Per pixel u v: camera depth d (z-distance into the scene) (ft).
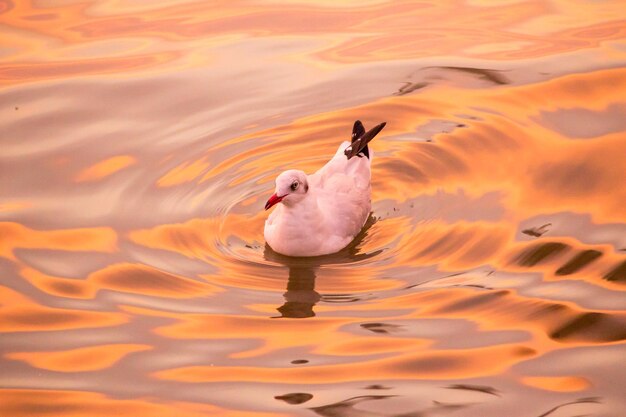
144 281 43.29
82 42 61.62
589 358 37.55
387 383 36.73
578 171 49.34
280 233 45.27
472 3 65.62
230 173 50.96
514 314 40.11
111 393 36.73
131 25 63.57
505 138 52.26
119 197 49.16
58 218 47.67
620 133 51.80
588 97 54.80
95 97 56.85
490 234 45.24
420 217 47.29
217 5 66.23
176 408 35.78
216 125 54.54
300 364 37.91
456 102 55.47
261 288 43.04
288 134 53.78
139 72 58.80
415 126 53.88
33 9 65.87
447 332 39.29
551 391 35.94
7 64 59.47
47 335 40.06
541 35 60.64
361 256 45.29
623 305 40.22
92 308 41.55
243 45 61.16
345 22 63.62
